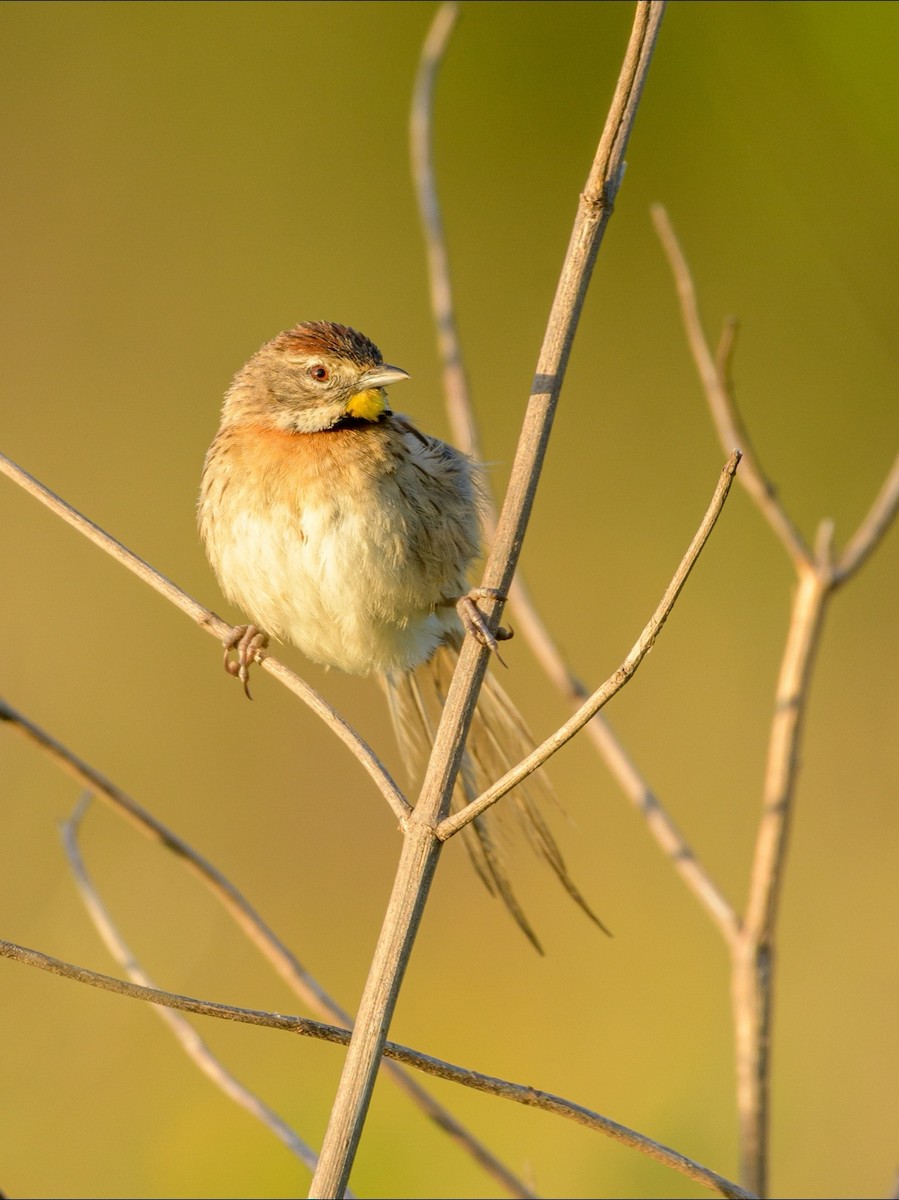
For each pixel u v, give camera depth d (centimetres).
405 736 807
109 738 1280
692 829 1233
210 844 1241
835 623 1367
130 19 1659
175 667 1326
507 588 539
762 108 1642
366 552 735
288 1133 601
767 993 657
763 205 1625
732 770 1273
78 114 1623
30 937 1043
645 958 1163
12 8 1628
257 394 780
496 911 1213
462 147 1672
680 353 1574
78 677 1311
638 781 695
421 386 1551
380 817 1270
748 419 1545
